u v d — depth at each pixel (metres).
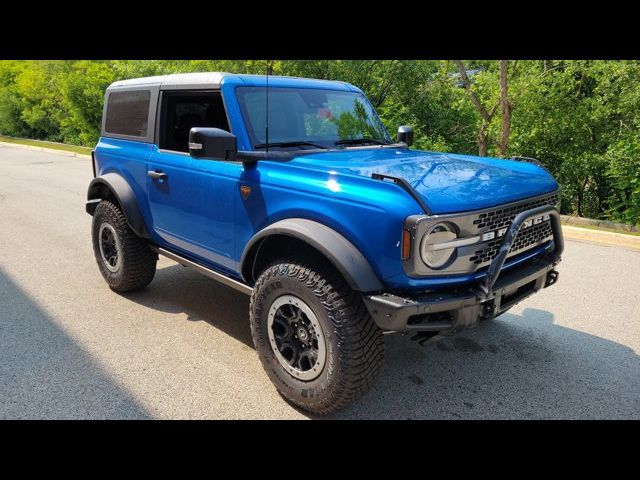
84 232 7.31
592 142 11.57
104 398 3.22
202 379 3.47
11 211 8.68
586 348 4.02
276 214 3.15
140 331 4.17
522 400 3.30
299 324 3.03
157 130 4.17
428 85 14.65
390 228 2.59
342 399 2.87
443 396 3.34
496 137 12.51
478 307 2.81
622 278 5.63
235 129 3.46
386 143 4.26
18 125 28.97
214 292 5.06
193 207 3.81
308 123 3.82
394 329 2.62
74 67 22.03
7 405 3.14
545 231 3.38
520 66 11.91
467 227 2.70
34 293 4.95
